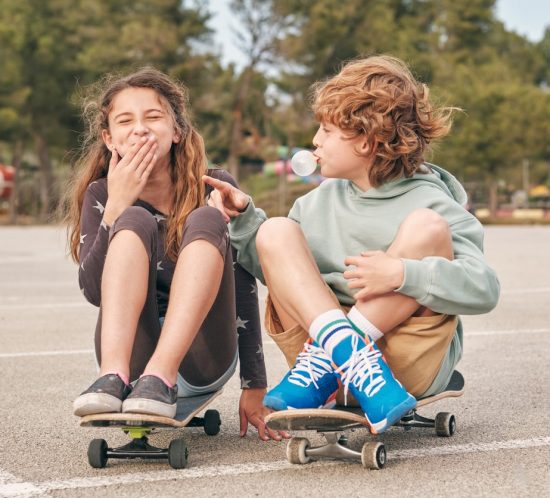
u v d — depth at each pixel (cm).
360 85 317
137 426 288
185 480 292
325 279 328
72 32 5509
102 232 317
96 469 310
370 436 353
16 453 338
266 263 308
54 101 5059
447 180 349
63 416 406
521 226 3994
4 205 6041
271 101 5466
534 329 664
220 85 5181
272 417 283
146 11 5225
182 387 331
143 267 299
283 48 5041
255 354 354
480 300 303
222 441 351
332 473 297
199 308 297
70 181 374
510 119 5297
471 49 6538
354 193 337
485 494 271
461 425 372
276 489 279
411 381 311
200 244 301
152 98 337
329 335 292
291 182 5416
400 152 317
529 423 373
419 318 304
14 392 463
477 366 517
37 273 1227
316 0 5147
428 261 296
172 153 348
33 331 687
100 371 291
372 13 5484
